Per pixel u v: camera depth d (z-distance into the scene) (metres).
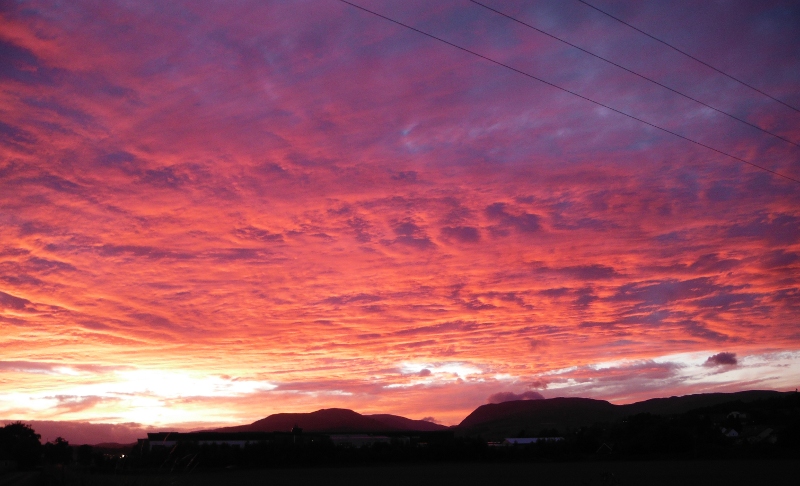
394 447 119.88
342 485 63.59
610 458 108.31
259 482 69.94
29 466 91.94
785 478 59.03
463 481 67.56
